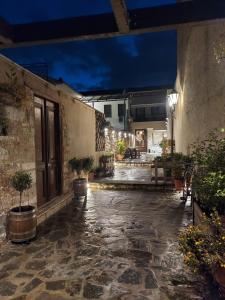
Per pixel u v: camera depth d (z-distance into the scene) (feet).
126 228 15.10
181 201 21.63
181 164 25.02
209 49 15.44
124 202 21.58
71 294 8.61
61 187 21.81
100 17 9.20
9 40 9.57
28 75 16.10
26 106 15.67
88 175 29.68
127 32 9.12
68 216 17.75
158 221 16.34
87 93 71.67
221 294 7.73
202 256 8.01
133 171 41.11
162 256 11.34
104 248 12.30
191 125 22.72
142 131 83.41
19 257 11.46
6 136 13.58
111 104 76.89
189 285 9.03
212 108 14.96
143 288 8.88
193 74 20.86
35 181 16.83
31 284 9.24
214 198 9.45
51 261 11.02
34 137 16.75
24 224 12.96
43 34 9.68
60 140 21.66
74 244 12.84
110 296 8.46
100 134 37.88
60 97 21.76
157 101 80.02
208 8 8.48
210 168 10.45
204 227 8.36
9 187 13.85
